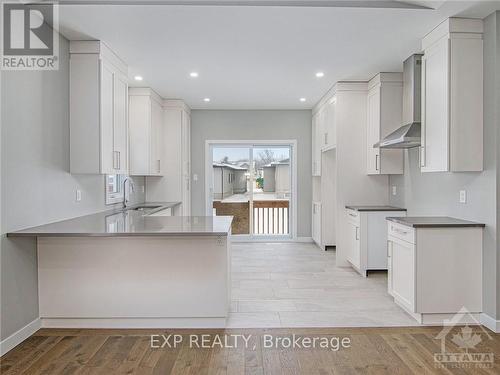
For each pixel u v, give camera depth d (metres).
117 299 3.12
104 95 3.59
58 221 3.32
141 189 5.97
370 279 4.64
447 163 3.16
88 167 3.51
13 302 2.77
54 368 2.49
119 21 3.10
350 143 5.20
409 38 3.55
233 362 2.58
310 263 5.48
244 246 6.76
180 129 6.16
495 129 3.01
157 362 2.57
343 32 3.39
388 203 5.25
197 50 3.80
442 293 3.20
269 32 3.36
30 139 2.90
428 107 3.48
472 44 3.16
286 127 7.09
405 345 2.83
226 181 7.25
